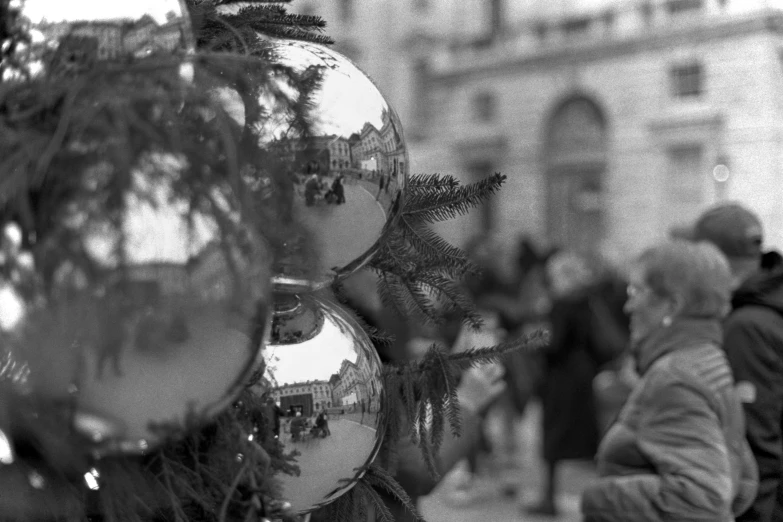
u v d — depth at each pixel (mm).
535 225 25312
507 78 25844
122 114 622
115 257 597
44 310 597
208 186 638
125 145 613
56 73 655
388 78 27109
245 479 831
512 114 25750
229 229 639
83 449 650
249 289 650
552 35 24938
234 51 915
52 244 596
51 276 593
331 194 865
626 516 1890
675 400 1877
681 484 1826
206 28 964
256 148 771
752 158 21297
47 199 605
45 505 701
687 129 22250
